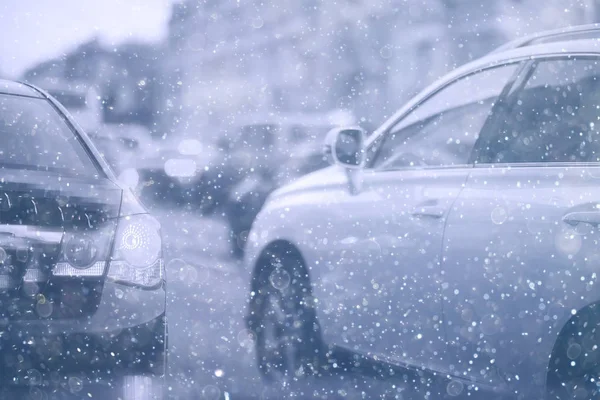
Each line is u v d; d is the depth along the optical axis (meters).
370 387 5.04
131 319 3.82
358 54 26.45
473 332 4.11
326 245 5.08
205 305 7.25
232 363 5.60
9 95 5.11
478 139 4.39
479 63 4.64
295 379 5.28
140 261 3.91
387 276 4.62
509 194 4.03
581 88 4.05
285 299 5.53
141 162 13.41
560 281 3.72
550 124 4.09
